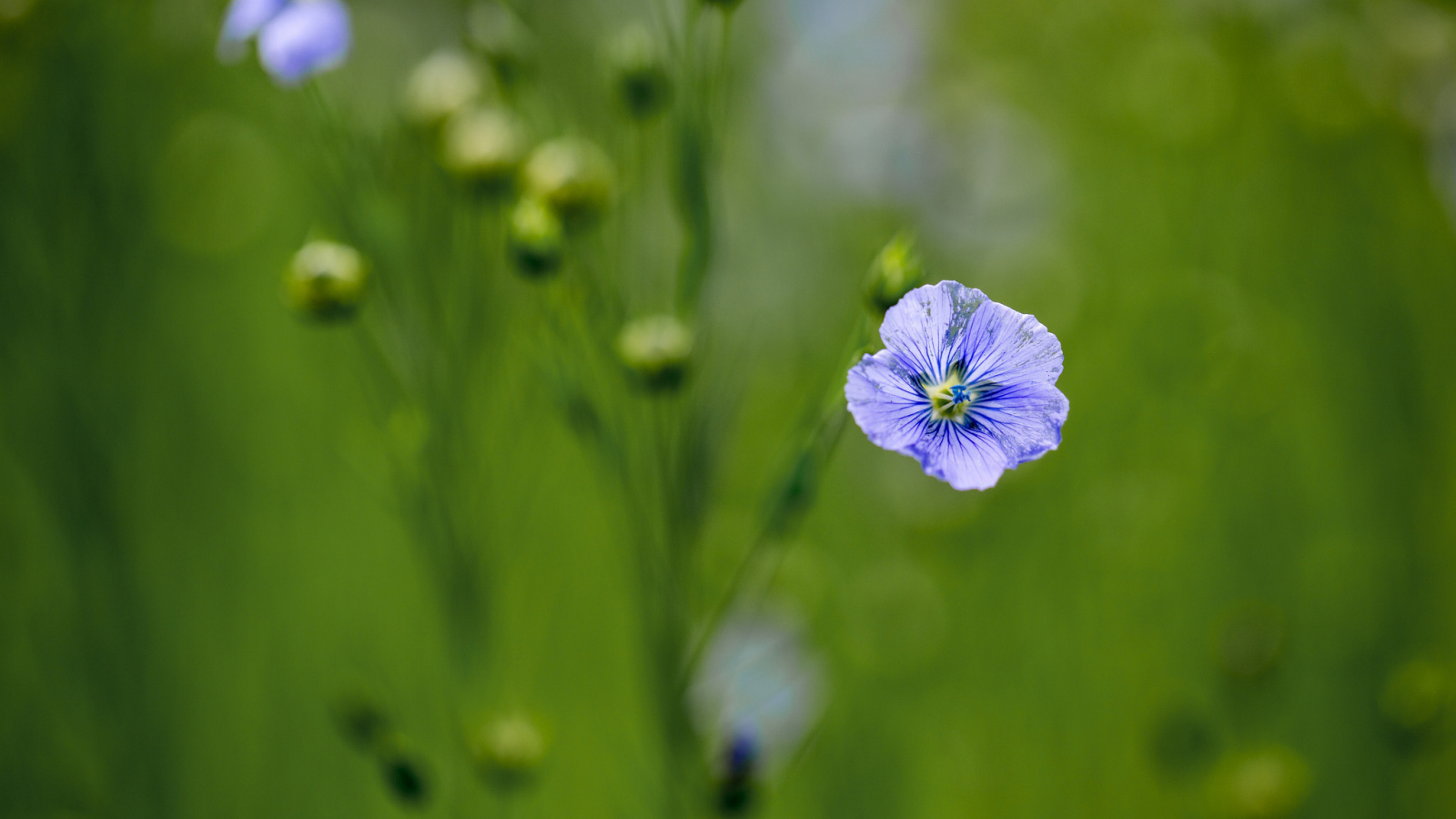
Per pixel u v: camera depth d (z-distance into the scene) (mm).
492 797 357
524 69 342
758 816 369
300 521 398
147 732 361
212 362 409
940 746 386
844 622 389
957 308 300
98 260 367
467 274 341
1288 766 362
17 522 376
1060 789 387
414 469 336
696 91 324
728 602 318
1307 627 397
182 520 389
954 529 397
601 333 329
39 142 365
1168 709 372
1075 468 409
